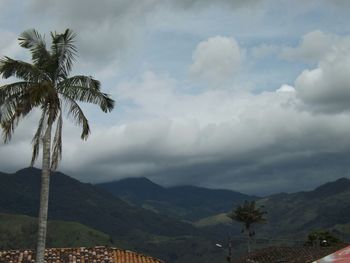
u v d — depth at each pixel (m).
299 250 55.81
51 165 25.36
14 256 43.44
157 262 45.97
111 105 26.61
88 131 26.45
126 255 45.91
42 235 24.80
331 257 11.43
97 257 44.53
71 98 26.30
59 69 26.59
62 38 26.45
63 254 44.41
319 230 96.50
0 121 24.62
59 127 25.62
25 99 24.50
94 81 26.34
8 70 25.50
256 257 58.25
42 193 25.12
